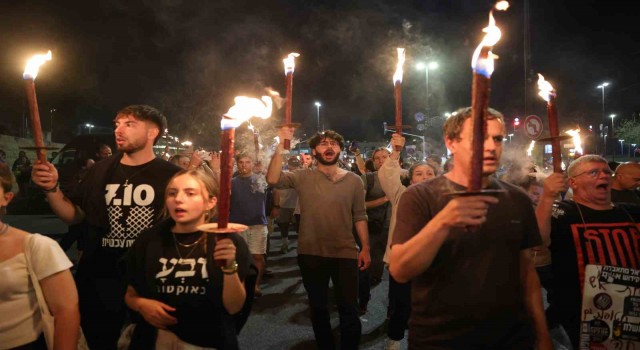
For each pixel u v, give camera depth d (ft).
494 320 6.64
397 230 6.98
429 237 5.74
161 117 11.10
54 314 7.11
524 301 7.38
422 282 7.00
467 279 6.64
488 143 6.80
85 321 10.19
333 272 13.42
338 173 13.89
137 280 8.18
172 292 7.94
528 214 7.20
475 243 6.69
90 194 10.52
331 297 20.90
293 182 13.84
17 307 6.91
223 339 7.93
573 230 9.91
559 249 10.12
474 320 6.61
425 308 6.89
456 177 7.17
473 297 6.61
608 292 9.32
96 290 10.28
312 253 13.33
